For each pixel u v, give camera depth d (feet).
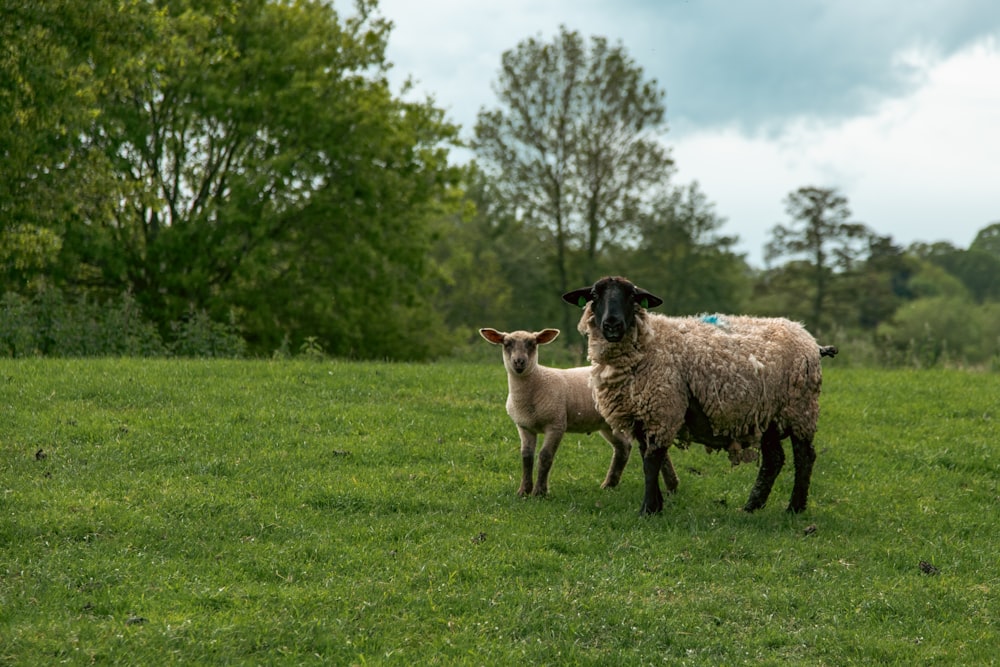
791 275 151.23
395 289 101.24
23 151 60.49
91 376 49.24
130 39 63.67
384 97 100.27
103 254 85.30
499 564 27.02
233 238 89.61
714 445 33.37
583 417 35.27
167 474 34.91
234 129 92.38
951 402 53.16
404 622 22.99
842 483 38.32
